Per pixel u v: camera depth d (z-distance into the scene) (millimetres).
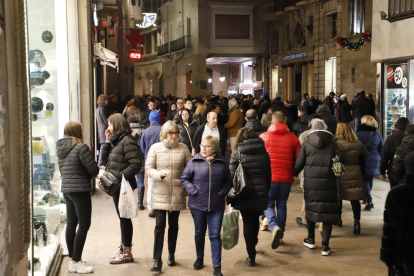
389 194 3865
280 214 7418
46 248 5832
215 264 6094
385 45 13914
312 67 34281
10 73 2793
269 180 6547
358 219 8008
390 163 8359
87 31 10344
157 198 6285
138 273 6305
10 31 2818
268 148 7348
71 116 9297
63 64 8469
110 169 6344
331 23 31234
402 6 12945
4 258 2643
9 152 2756
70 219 6410
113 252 7156
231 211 6633
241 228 8344
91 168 6078
